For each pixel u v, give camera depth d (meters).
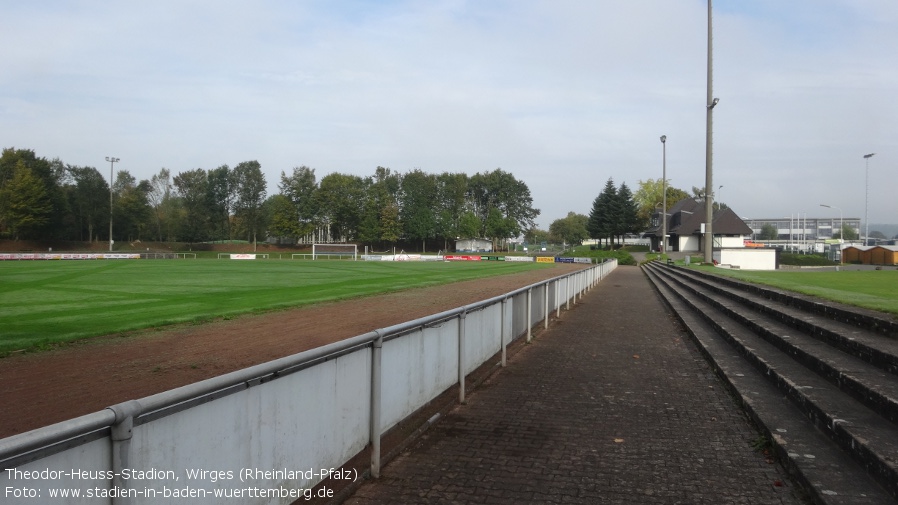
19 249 79.31
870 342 6.73
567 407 7.06
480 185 132.38
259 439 3.46
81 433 2.28
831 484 4.21
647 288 29.48
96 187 90.06
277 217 101.31
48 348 10.81
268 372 3.45
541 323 13.83
